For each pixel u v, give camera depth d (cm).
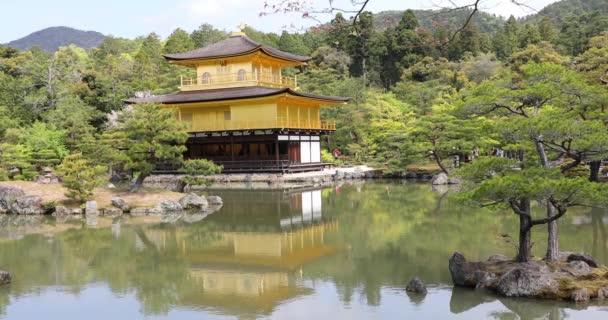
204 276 1816
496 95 1548
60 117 5550
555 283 1449
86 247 2311
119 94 6662
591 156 1505
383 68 9794
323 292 1598
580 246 2023
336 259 1994
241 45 5834
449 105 5397
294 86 6444
